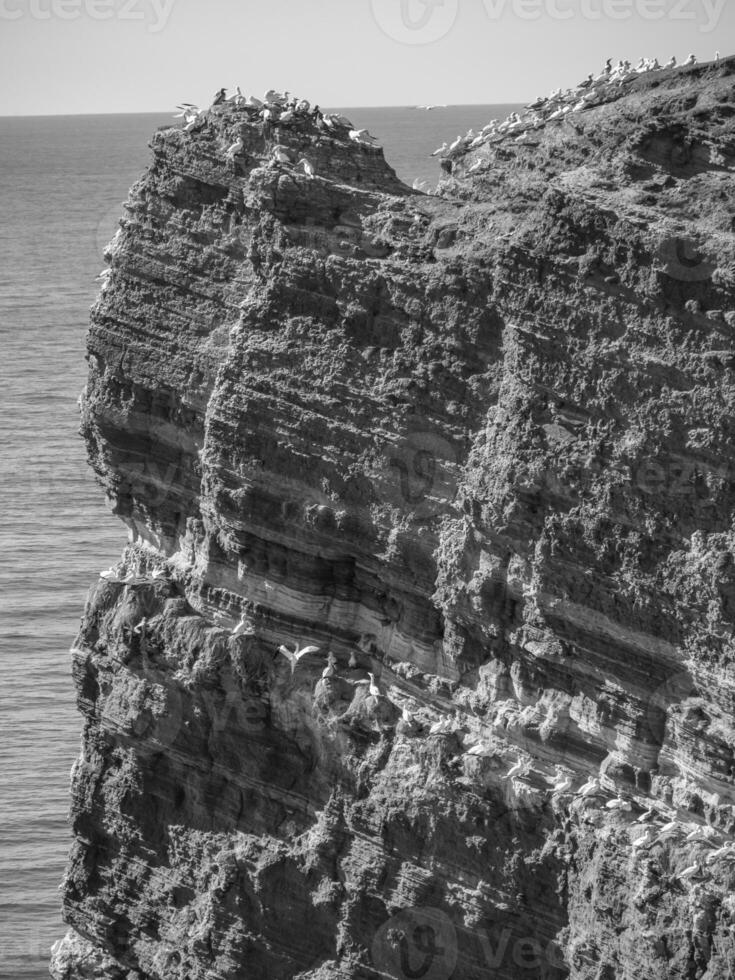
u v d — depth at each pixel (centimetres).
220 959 4022
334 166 4253
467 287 3728
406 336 3834
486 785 3634
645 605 3406
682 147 3875
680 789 3378
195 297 4253
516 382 3603
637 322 3466
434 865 3697
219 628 4119
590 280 3525
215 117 4306
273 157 4116
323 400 3903
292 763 4000
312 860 3881
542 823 3569
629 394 3450
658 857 3325
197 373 4197
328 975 3847
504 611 3647
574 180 3903
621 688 3466
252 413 3988
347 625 4006
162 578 4316
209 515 4141
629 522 3434
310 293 3981
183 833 4175
